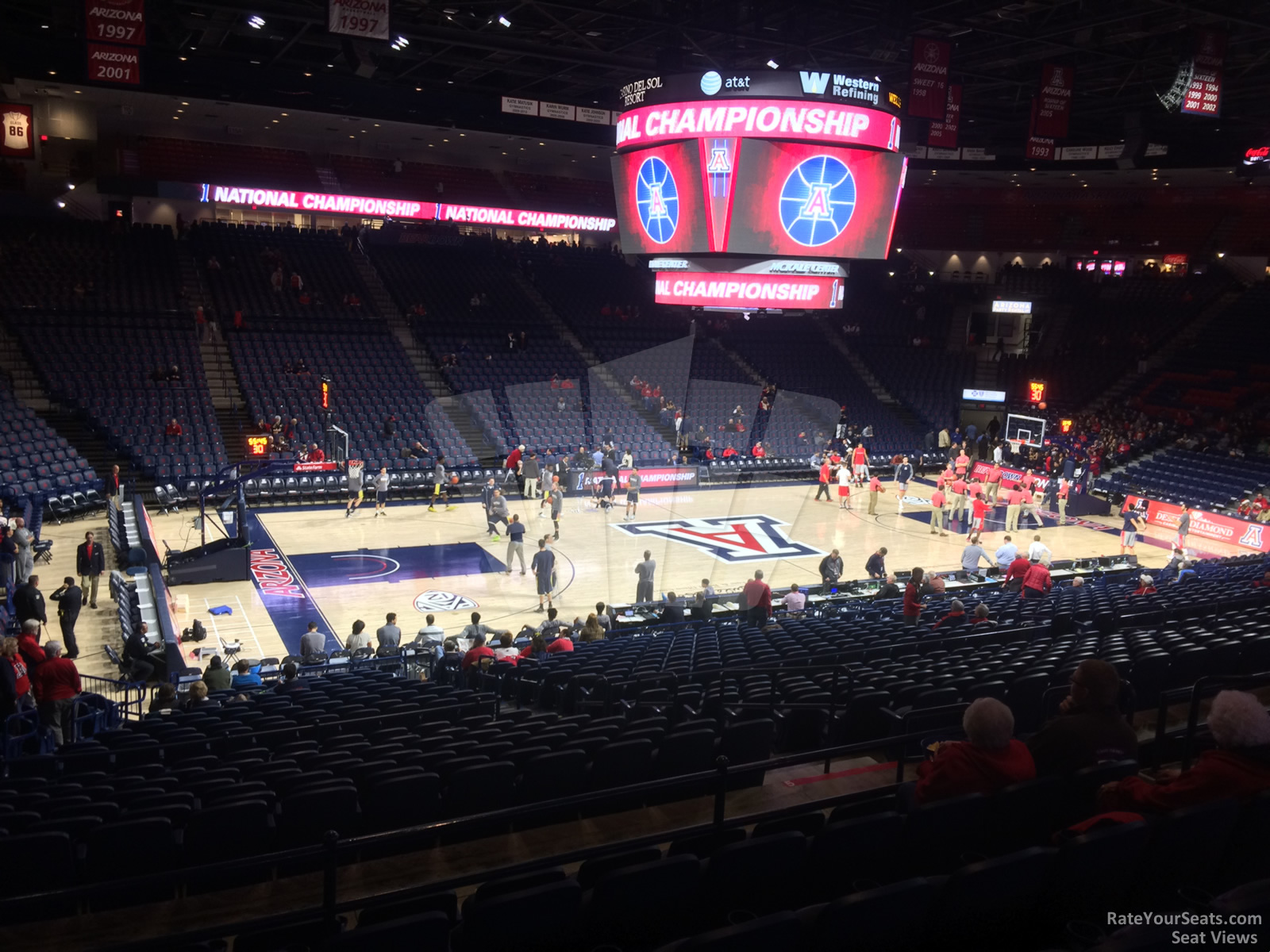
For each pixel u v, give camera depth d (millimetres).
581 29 26094
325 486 25703
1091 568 20516
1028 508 27547
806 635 12242
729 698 8141
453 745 6574
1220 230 41062
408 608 17812
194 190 33312
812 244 17578
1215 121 32375
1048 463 32031
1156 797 3811
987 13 22359
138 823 4996
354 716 8844
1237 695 3770
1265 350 36125
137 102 31312
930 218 45750
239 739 7934
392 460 27625
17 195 32469
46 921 4777
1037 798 4160
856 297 43688
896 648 10188
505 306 36719
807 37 23891
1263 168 29828
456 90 32125
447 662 12812
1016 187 44375
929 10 22422
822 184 17297
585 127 34094
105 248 31531
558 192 42344
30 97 31016
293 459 26406
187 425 26250
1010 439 35719
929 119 20562
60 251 30656
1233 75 26766
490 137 35562
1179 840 3537
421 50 29281
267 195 34156
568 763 5879
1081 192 43969
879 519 26828
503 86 34500
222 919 4797
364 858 5406
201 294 32031
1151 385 36875
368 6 16594
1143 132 30891
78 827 5340
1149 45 24500
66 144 33219
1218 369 36250
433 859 5336
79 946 4566
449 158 40125
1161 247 42125
